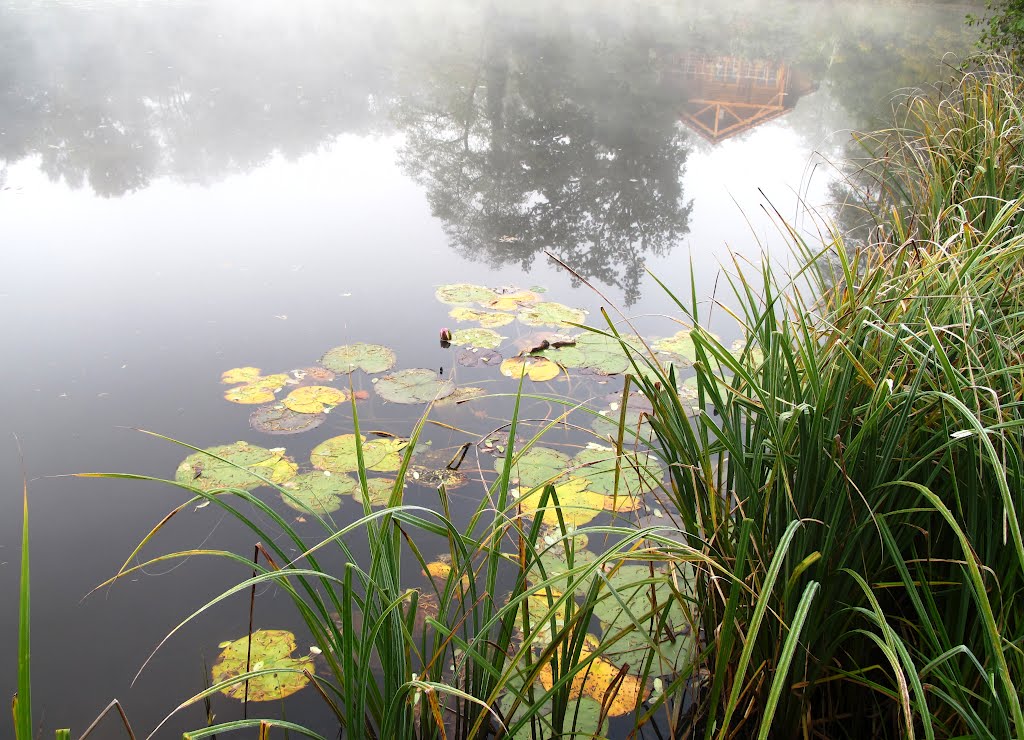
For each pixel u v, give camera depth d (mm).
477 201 6207
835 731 1709
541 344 3617
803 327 1663
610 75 11070
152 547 2465
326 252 5070
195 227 5484
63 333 3883
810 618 1508
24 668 920
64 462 2871
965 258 1896
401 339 3793
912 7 19531
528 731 1731
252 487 2691
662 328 3965
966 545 1095
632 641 1973
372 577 1343
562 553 2287
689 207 6078
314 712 1853
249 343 3779
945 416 1378
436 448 2881
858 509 1495
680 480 1688
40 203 5863
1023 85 3840
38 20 13500
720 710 1717
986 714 1373
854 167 6344
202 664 2021
